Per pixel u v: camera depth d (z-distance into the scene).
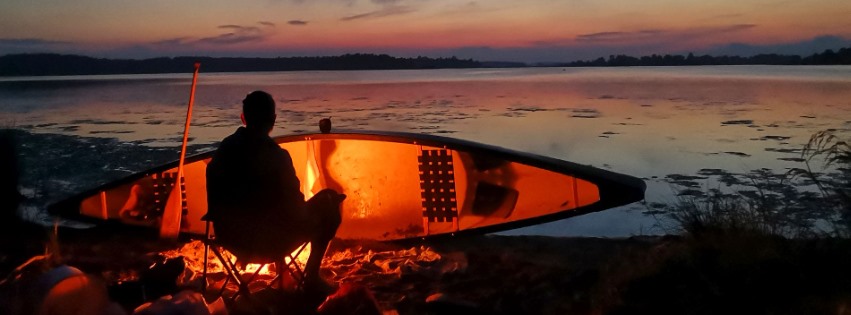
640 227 6.18
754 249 3.60
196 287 3.97
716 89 29.97
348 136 5.18
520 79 52.12
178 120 18.55
